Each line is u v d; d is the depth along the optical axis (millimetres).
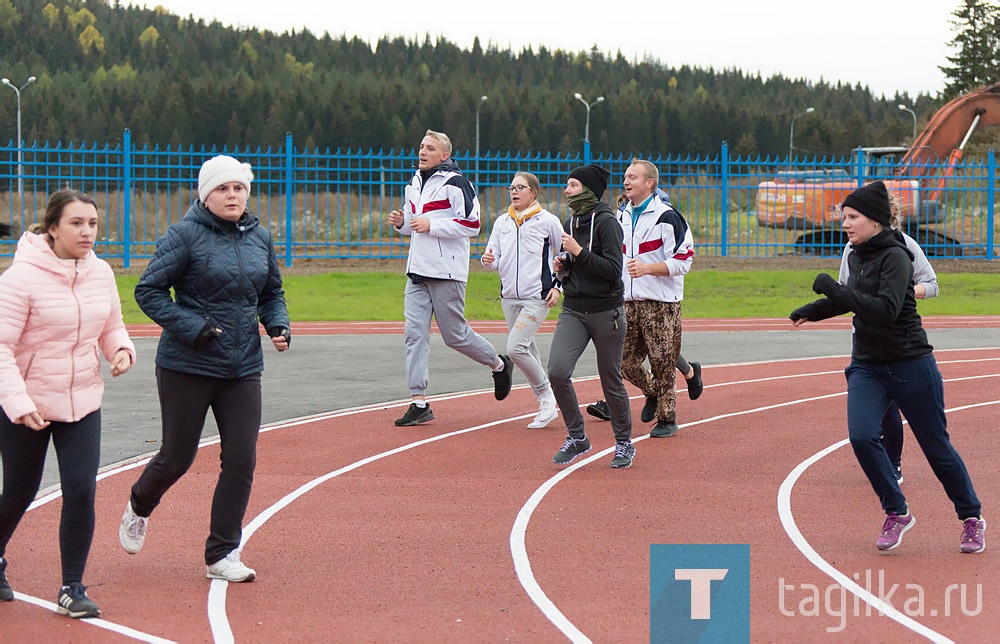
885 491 6648
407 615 5594
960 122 36156
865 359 6766
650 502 7895
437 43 182750
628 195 9875
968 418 11227
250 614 5605
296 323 19750
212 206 6016
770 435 10352
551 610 5660
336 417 11117
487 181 28297
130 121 113875
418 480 8539
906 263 6621
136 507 6305
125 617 5559
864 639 5242
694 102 134000
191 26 170625
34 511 7527
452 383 13320
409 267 10547
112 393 12195
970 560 6531
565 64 187625
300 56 172000
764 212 35406
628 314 10055
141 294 5875
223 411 6137
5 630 5367
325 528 7223
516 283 10312
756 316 21766
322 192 66688
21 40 149500
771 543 6883
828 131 133625
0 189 49562
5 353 5414
